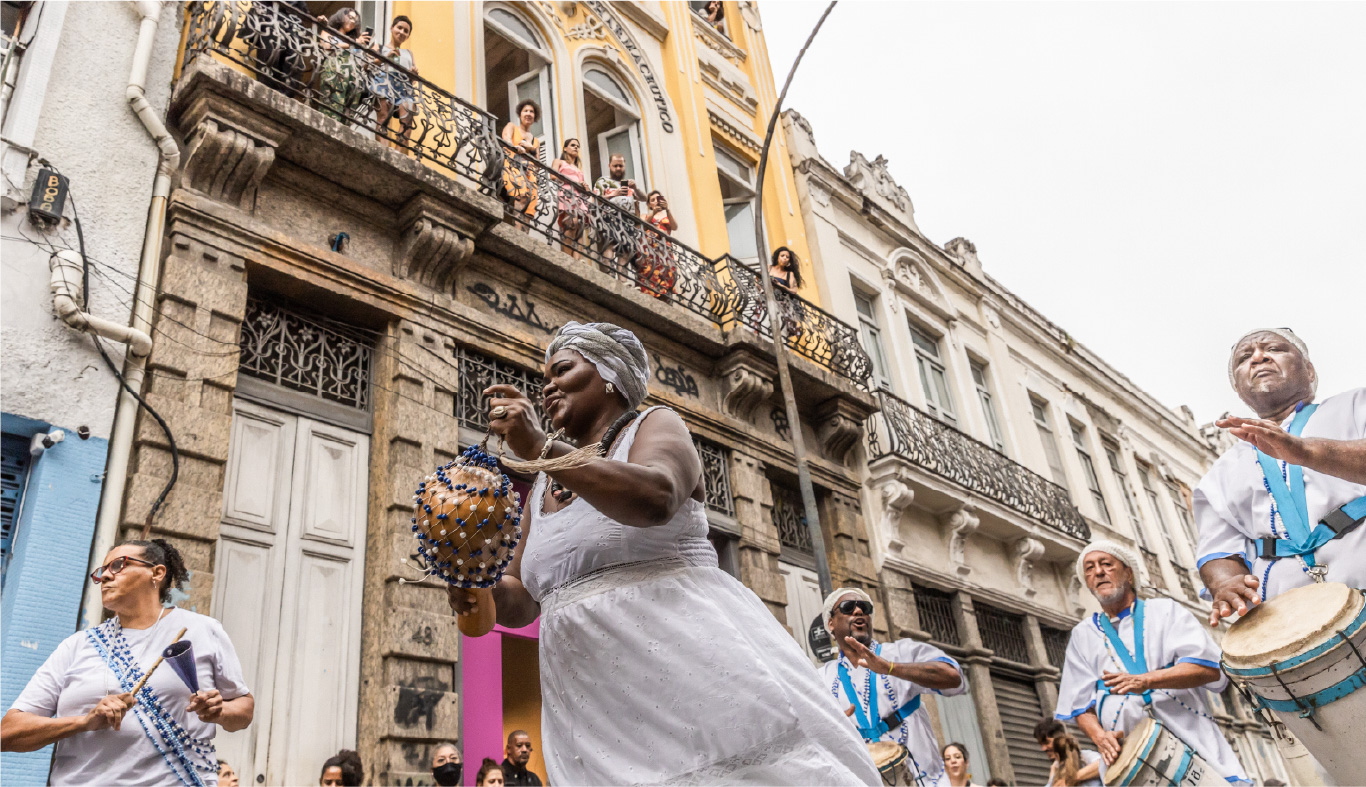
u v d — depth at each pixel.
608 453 1.75
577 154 10.92
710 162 13.18
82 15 6.76
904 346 15.18
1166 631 4.33
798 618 10.44
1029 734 13.30
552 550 1.73
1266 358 3.32
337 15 8.53
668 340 10.21
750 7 16.25
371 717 6.42
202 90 6.81
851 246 15.24
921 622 12.28
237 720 3.26
